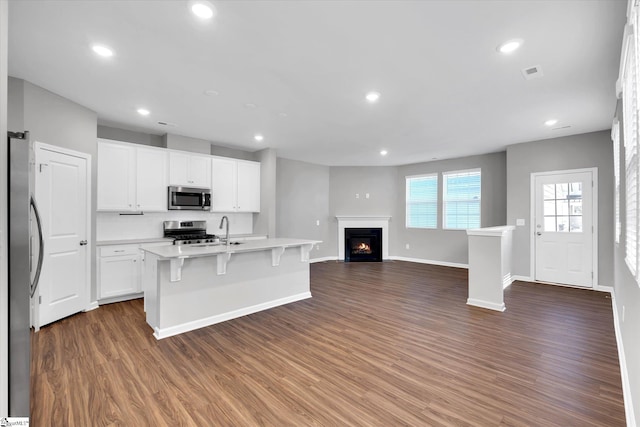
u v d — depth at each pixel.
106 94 3.27
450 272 6.19
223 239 4.79
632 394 1.78
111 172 4.07
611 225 4.59
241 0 1.82
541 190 5.22
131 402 1.94
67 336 2.95
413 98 3.37
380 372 2.33
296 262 4.25
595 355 2.60
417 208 7.52
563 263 5.04
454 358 2.55
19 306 1.56
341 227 7.75
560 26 2.08
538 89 3.13
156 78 2.89
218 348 2.73
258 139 5.18
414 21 2.03
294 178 7.09
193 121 4.20
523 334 3.04
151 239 4.46
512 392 2.07
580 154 4.84
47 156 3.15
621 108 2.62
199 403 1.94
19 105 2.90
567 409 1.89
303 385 2.15
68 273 3.43
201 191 5.01
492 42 2.28
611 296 4.40
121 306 3.89
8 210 1.53
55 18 2.00
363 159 7.02
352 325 3.29
